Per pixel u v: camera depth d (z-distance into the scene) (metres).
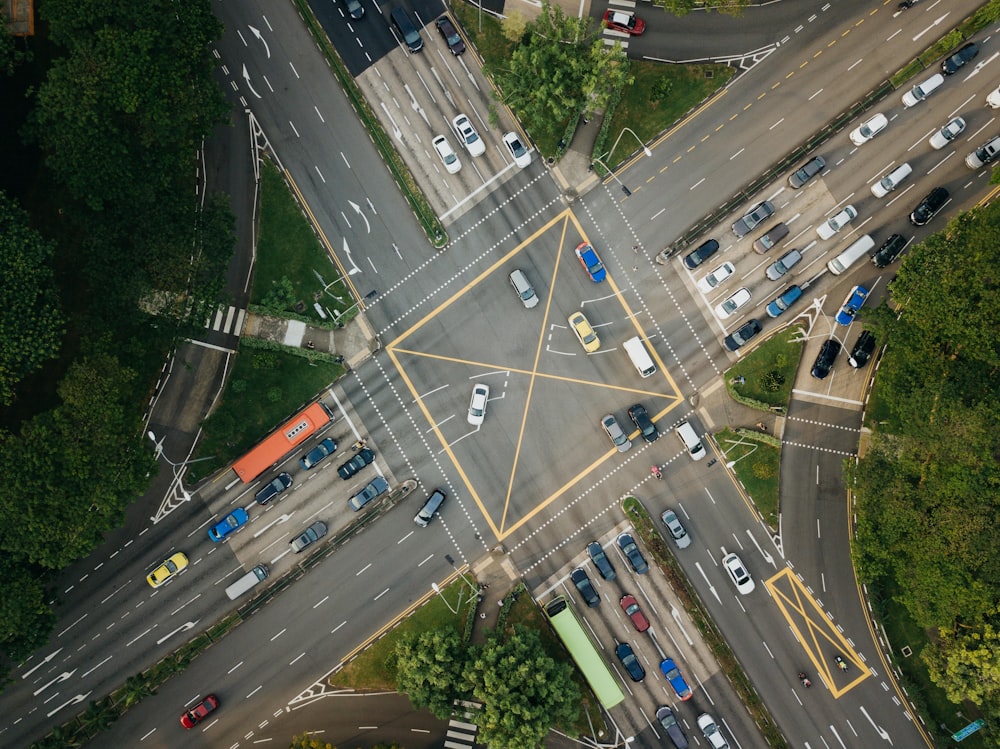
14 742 77.00
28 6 73.69
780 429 80.56
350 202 80.12
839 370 80.56
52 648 77.56
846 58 80.06
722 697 79.12
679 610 79.38
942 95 79.88
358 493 78.56
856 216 80.56
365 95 80.25
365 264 80.12
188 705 78.06
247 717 78.06
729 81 80.12
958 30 80.56
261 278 79.19
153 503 78.44
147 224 71.00
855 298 80.50
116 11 66.56
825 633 79.75
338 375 79.50
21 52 69.00
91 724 75.75
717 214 80.50
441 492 78.88
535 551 79.50
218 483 78.94
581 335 79.00
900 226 80.50
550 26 73.94
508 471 80.00
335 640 78.69
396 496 79.19
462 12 80.50
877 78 79.88
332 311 79.69
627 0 80.31
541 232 80.44
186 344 78.38
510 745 68.25
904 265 73.44
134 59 66.31
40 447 67.00
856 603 79.94
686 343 80.25
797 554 80.31
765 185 80.62
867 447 80.38
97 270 70.00
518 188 80.56
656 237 80.25
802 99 80.12
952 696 72.44
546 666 71.50
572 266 80.56
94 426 67.88
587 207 80.62
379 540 79.44
